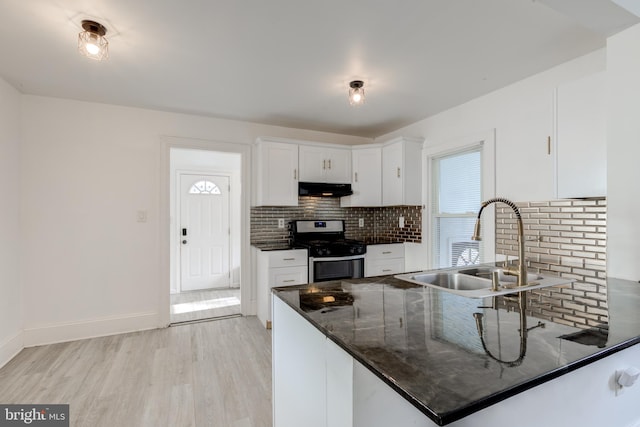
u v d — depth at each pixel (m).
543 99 2.42
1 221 2.47
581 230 2.18
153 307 3.24
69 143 2.94
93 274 3.01
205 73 2.42
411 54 2.15
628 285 1.52
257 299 3.62
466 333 0.89
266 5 1.63
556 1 1.40
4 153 2.51
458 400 0.55
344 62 2.26
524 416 0.70
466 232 3.16
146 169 3.22
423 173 3.60
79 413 1.84
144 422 1.76
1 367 2.39
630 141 1.60
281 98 2.94
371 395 0.75
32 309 2.80
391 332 0.90
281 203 3.56
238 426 1.73
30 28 1.81
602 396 0.85
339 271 3.47
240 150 3.64
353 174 3.93
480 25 1.82
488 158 2.83
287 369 1.34
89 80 2.53
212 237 5.04
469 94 2.87
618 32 1.63
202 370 2.34
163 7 1.63
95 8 1.63
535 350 0.77
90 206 3.01
